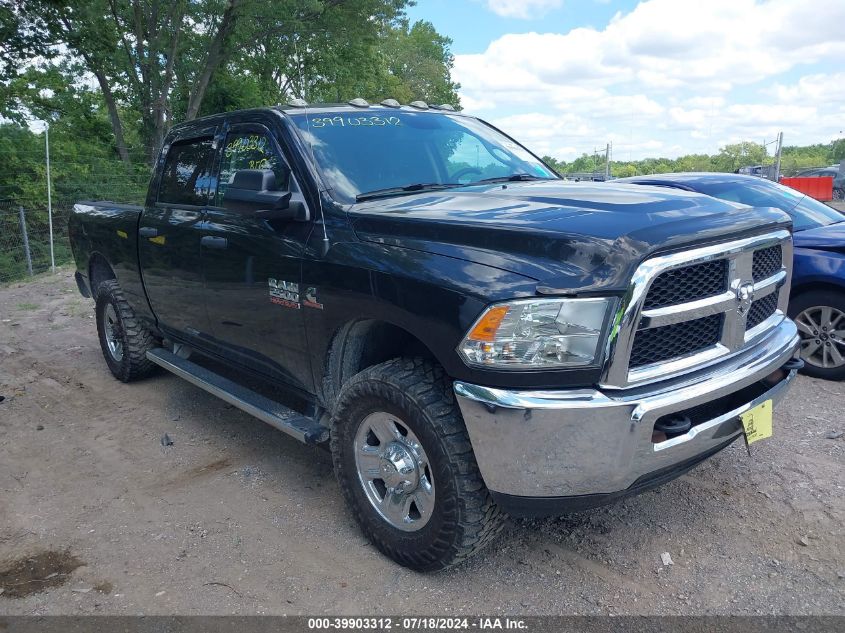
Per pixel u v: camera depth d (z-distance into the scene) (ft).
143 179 68.85
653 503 11.57
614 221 8.55
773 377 10.16
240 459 13.91
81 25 68.59
